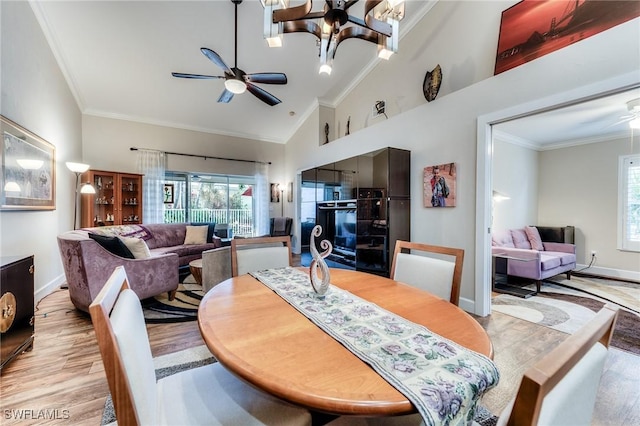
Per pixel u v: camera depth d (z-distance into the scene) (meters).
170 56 3.97
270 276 1.62
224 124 6.00
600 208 4.71
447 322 1.00
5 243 2.52
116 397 0.62
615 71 1.95
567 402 0.48
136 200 5.18
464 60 3.15
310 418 0.88
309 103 5.64
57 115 3.73
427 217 3.33
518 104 2.48
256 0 3.24
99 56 3.88
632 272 4.35
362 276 1.64
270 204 6.89
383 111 4.28
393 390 0.63
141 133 5.38
